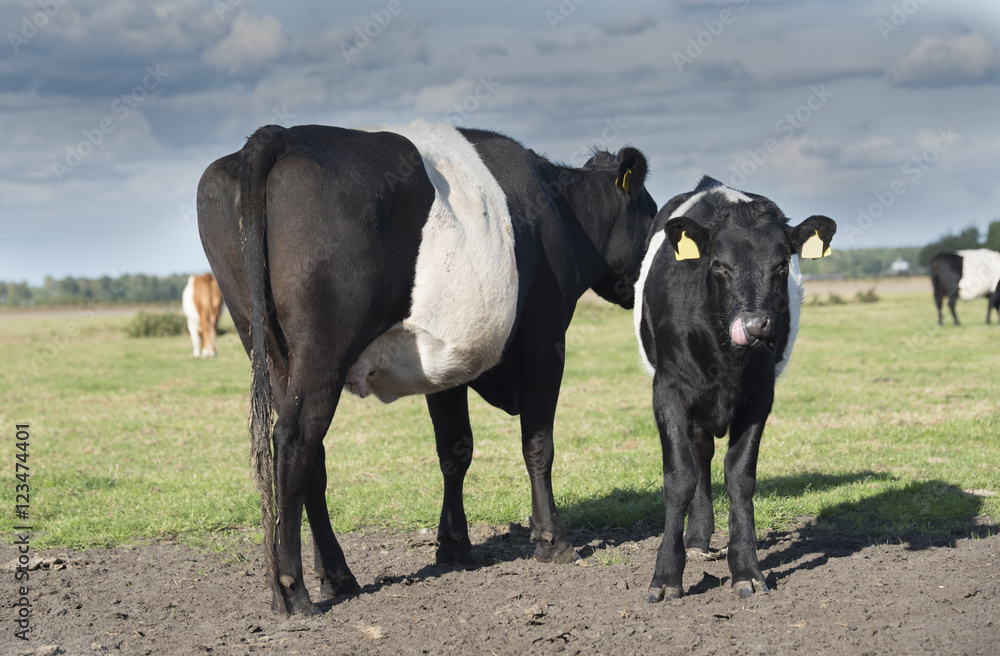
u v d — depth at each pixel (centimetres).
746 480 500
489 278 509
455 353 510
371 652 418
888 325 2658
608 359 1898
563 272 593
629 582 524
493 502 731
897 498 706
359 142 477
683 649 409
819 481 781
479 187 520
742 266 471
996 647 400
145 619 485
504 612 468
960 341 2064
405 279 483
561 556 579
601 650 412
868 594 476
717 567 550
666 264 539
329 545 511
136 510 750
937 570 516
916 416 1078
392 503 743
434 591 520
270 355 459
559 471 852
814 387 1364
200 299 2367
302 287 444
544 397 588
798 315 604
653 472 832
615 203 682
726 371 494
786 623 438
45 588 548
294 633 446
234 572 585
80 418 1320
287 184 445
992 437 946
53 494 830
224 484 849
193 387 1673
